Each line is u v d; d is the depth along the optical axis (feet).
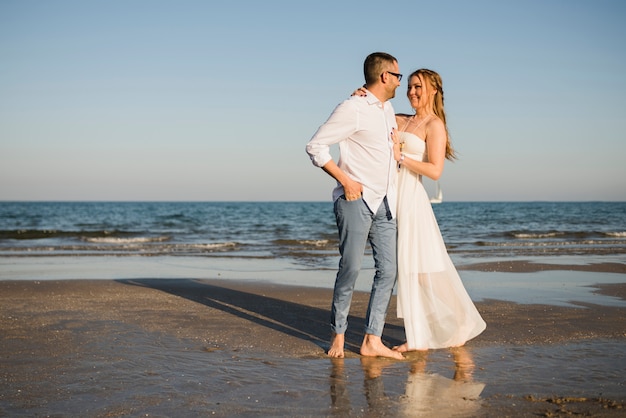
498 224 109.19
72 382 11.18
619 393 10.63
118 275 30.37
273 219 139.74
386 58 13.12
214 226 103.40
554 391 10.75
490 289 24.43
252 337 15.24
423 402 10.17
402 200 14.03
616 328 16.30
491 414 9.55
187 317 17.76
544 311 18.95
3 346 13.96
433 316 13.97
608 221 121.08
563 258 40.09
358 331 16.22
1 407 9.80
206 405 9.95
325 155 12.78
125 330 15.80
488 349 14.01
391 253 13.67
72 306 19.51
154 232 80.07
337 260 40.04
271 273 31.68
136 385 11.02
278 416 9.46
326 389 10.89
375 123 13.04
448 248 50.85
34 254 44.42
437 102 14.25
